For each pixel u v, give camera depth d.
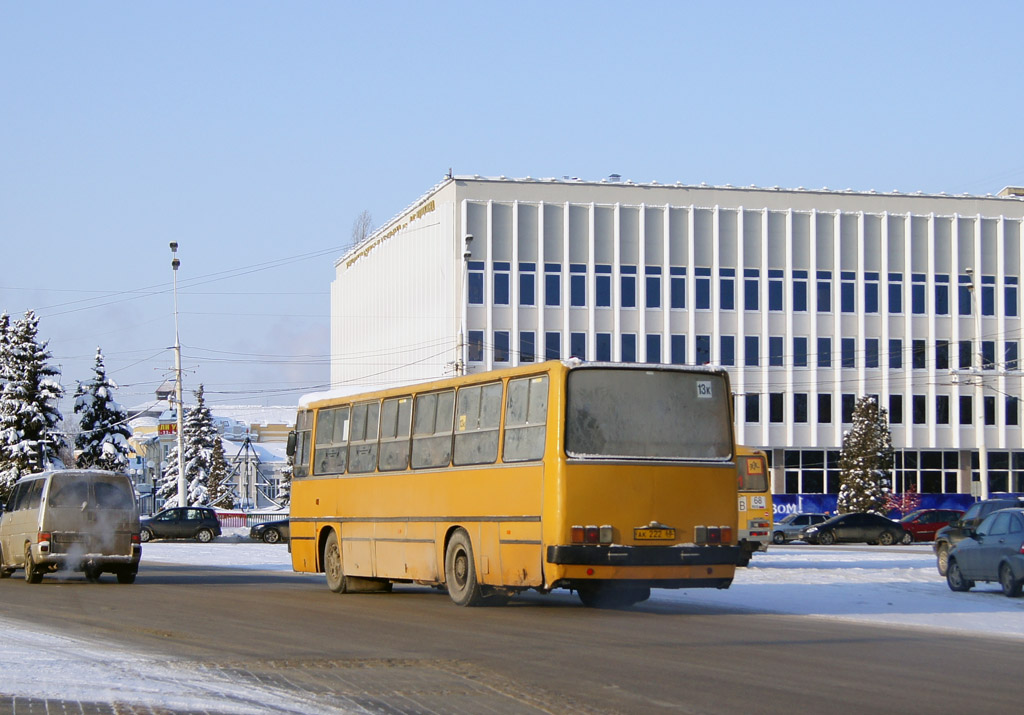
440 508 20.22
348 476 23.41
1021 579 21.25
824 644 14.15
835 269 72.38
